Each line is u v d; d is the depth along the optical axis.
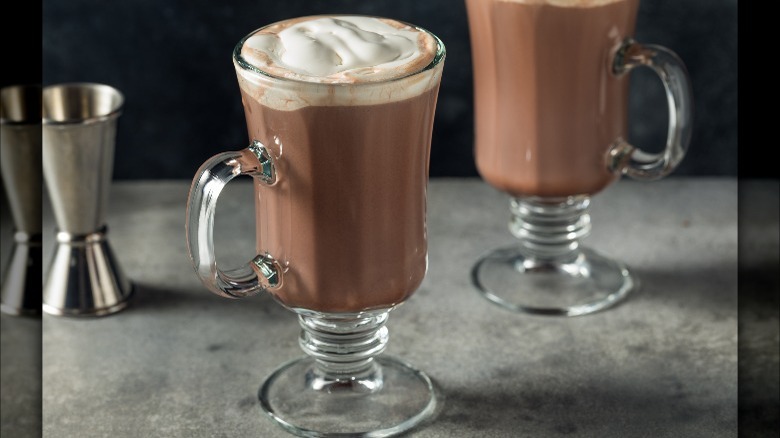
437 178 0.95
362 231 0.66
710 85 0.92
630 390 0.73
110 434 0.70
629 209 0.90
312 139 0.64
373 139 0.65
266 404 0.71
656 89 0.93
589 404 0.72
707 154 0.94
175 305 0.80
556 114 0.76
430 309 0.80
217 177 0.65
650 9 0.91
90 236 0.79
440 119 0.94
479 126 0.79
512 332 0.78
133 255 0.85
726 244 0.86
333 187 0.65
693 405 0.72
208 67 0.92
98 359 0.75
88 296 0.79
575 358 0.75
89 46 0.91
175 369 0.74
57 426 0.70
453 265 0.84
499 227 0.88
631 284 0.82
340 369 0.72
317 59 0.65
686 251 0.85
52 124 0.76
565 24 0.74
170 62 0.92
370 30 0.68
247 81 0.65
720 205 0.91
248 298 0.81
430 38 0.67
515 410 0.71
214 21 0.91
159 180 0.94
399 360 0.75
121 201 0.91
